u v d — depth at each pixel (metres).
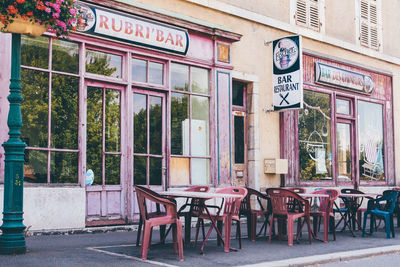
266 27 11.99
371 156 14.95
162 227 7.25
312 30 13.31
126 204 8.99
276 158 11.45
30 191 7.68
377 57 15.33
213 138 10.51
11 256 5.78
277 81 11.44
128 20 8.96
